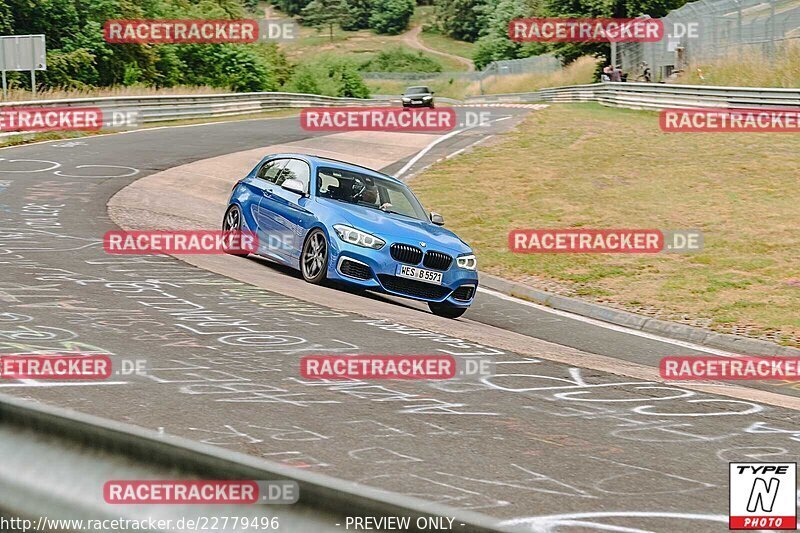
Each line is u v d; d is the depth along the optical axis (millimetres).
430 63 159125
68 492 3010
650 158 25828
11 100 34781
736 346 11133
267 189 12734
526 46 92625
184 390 6086
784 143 26578
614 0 64438
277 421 5539
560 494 4520
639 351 10438
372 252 10883
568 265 15727
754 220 18328
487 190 22938
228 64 62969
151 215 16844
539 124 34969
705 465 5254
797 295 13273
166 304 9094
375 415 5863
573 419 6188
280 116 49219
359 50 175625
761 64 34531
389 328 9125
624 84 40969
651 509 4352
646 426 6156
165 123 39719
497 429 5750
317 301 10180
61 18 50406
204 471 2799
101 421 3047
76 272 10430
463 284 11312
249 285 10672
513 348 8945
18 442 3215
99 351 6984
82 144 28609
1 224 13844
